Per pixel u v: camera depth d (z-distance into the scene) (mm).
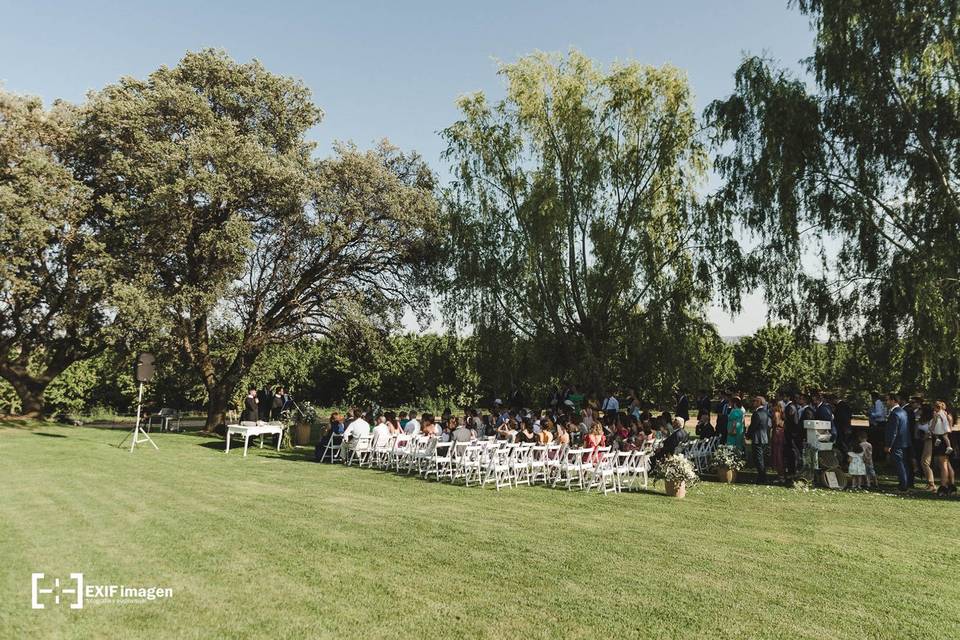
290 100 24219
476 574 6277
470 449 13266
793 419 14875
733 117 19297
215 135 20500
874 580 6414
